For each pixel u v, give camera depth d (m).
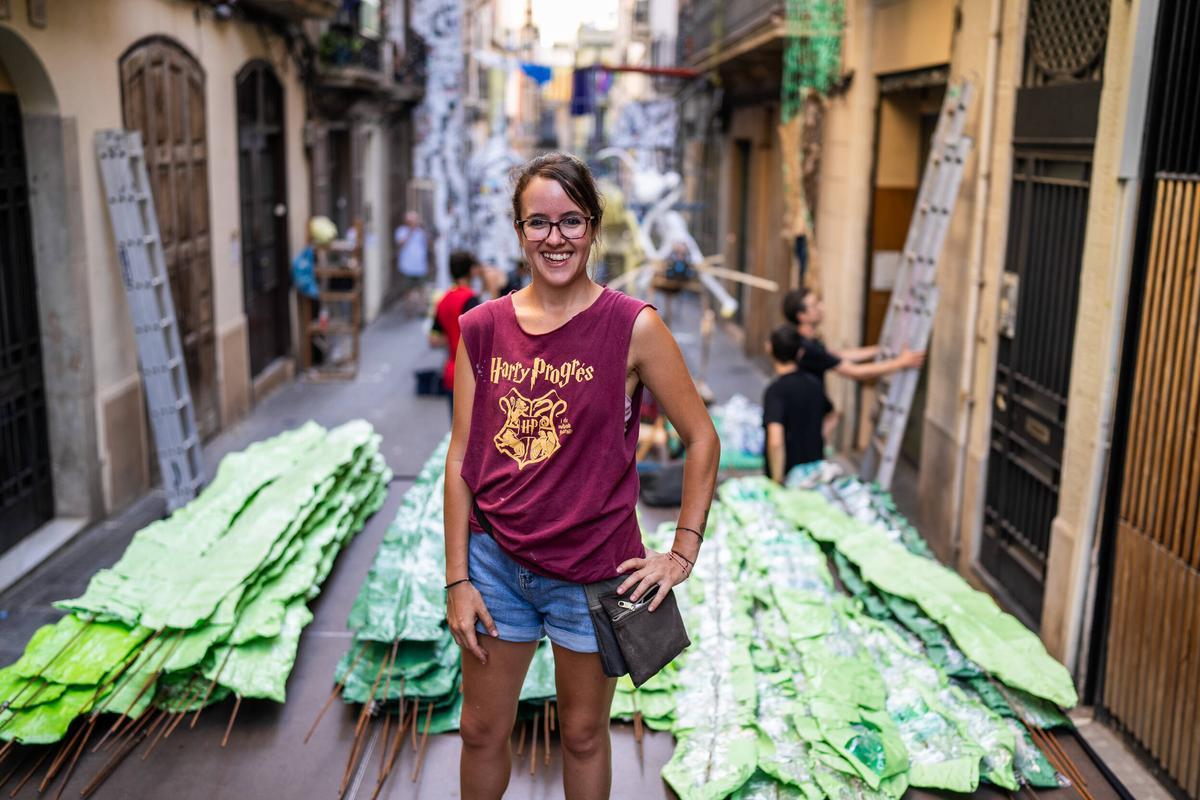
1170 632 3.98
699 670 4.19
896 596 4.60
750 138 13.68
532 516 2.74
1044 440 5.16
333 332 11.97
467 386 2.81
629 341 2.70
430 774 3.75
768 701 3.93
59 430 6.55
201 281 8.84
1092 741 4.32
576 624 2.82
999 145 5.81
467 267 7.07
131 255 6.68
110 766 3.73
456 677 4.11
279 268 11.62
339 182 14.66
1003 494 5.70
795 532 5.18
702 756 3.72
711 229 16.86
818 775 3.49
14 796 3.56
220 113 9.37
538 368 2.71
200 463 7.15
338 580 5.35
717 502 5.82
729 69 13.07
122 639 4.07
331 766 3.79
